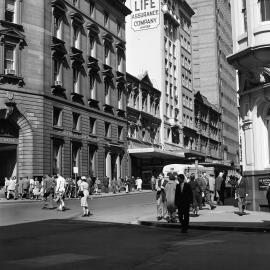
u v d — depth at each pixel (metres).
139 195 45.41
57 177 28.61
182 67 86.50
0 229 17.22
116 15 58.72
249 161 24.55
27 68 40.84
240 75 25.69
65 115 45.31
